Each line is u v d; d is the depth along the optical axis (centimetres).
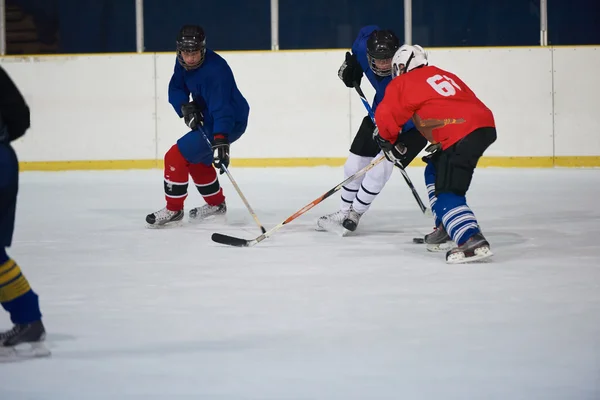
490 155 3111
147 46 3300
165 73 3161
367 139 1627
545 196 2241
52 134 3184
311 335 902
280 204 2122
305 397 714
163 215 1739
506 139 3100
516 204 2080
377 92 1648
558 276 1203
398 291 1112
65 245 1531
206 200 1817
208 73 1658
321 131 3133
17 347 845
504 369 779
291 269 1277
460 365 792
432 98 1329
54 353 845
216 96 1656
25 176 2989
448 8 3241
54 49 3309
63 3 3294
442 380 752
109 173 3075
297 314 994
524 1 3216
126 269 1291
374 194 1605
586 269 1256
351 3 3241
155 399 713
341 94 3123
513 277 1198
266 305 1039
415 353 832
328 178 2767
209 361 815
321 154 3141
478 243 1295
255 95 3141
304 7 3244
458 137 1314
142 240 1582
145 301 1070
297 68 3125
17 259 1386
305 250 1452
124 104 3172
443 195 1319
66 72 3169
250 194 2348
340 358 820
